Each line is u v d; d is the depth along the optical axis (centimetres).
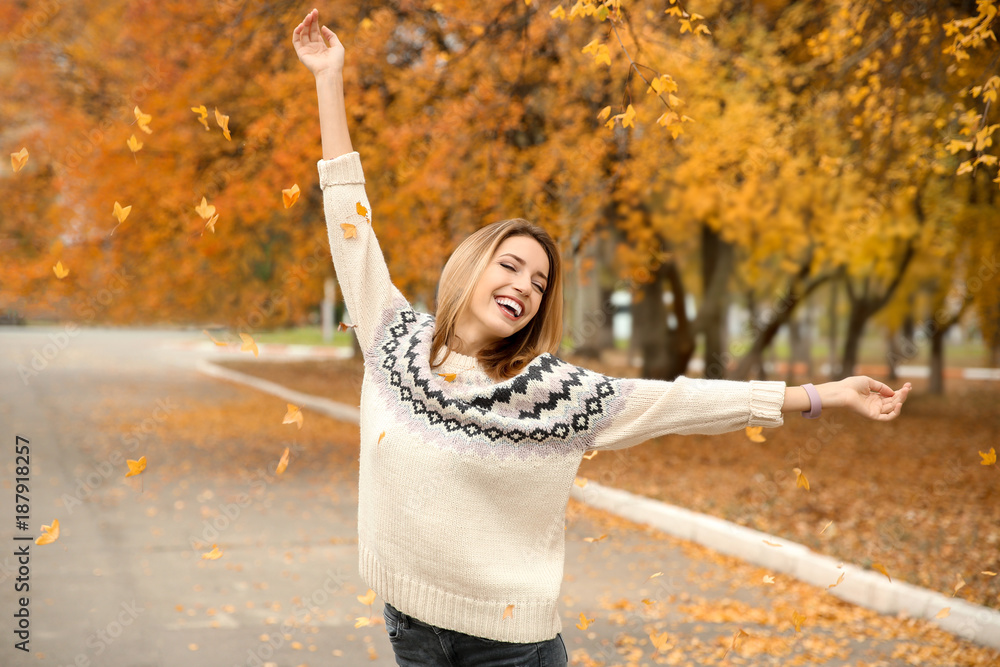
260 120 836
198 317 1944
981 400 2052
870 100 592
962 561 590
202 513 759
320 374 2425
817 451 1209
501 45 721
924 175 725
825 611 504
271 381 2175
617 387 181
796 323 2836
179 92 880
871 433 1438
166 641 440
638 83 773
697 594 544
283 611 497
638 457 1102
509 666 179
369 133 870
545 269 194
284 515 766
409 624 183
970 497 856
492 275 188
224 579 559
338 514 779
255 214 896
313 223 1042
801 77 879
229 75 885
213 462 1037
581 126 851
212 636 451
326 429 1365
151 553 617
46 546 619
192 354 3325
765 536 642
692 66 853
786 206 1128
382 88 877
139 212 962
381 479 182
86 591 518
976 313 1623
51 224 1059
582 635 462
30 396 1691
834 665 418
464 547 174
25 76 1019
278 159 805
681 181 946
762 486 912
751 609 511
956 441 1341
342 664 418
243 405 1673
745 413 176
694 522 691
